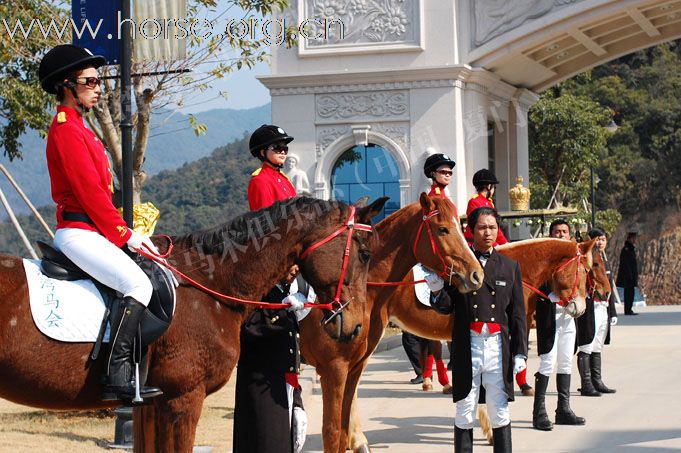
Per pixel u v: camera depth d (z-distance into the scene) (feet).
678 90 183.42
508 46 68.33
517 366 25.22
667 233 175.01
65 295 18.78
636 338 65.46
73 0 32.07
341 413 26.35
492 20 68.80
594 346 42.34
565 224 39.93
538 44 68.54
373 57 69.62
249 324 22.40
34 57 46.01
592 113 105.50
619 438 32.14
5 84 49.60
